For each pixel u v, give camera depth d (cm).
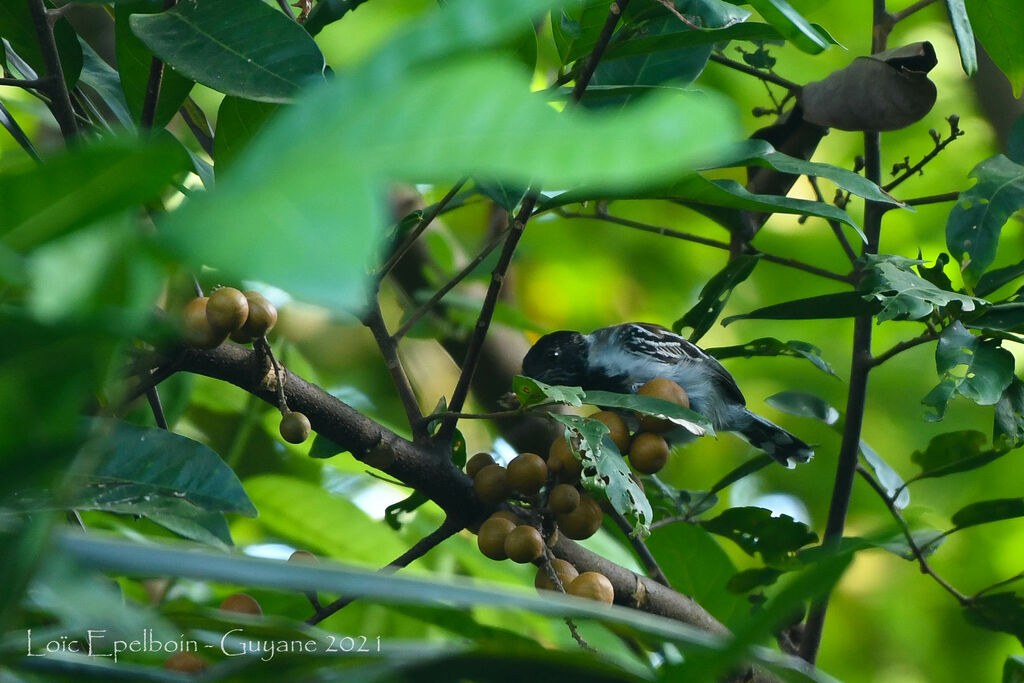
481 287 651
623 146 275
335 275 261
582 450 612
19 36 617
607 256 863
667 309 864
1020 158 630
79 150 314
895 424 806
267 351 614
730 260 632
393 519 628
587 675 499
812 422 813
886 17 633
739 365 822
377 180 281
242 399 641
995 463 800
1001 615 629
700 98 287
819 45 609
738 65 636
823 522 798
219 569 404
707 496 632
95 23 635
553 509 614
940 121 786
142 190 322
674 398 618
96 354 350
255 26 606
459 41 321
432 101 291
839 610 832
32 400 350
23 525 408
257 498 632
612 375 645
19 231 319
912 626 828
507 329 649
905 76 624
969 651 821
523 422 637
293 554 608
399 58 316
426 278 648
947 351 621
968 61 621
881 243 800
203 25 607
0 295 374
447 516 620
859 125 627
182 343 611
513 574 638
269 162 290
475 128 286
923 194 792
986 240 624
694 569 637
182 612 593
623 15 615
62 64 617
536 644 591
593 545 635
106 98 621
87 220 321
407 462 618
